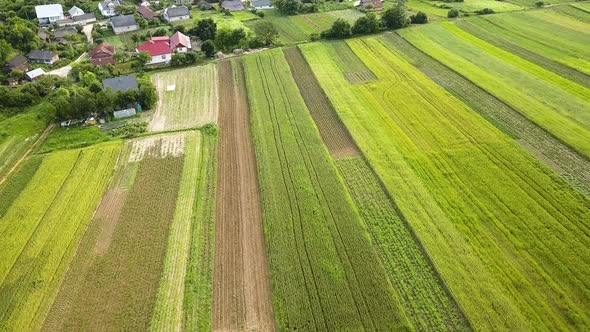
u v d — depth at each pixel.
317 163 46.56
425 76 66.25
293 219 39.03
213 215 40.53
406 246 35.59
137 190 44.44
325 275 33.28
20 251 37.84
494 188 41.25
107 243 37.97
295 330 29.41
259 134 52.72
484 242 35.25
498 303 30.08
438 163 45.34
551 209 38.38
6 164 51.09
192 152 50.44
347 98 60.38
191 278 33.84
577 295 30.58
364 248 35.44
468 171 43.81
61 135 56.16
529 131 50.38
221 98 63.72
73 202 43.44
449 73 66.88
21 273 35.50
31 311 32.09
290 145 50.12
